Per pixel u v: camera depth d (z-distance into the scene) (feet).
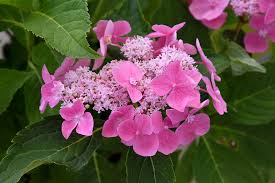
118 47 1.97
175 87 1.74
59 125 1.86
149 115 1.76
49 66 2.03
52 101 1.82
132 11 2.06
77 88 1.79
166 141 1.82
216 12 2.19
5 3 1.88
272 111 2.17
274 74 2.15
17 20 2.02
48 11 1.82
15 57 2.26
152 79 1.75
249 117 2.18
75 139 1.84
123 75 1.75
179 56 1.79
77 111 1.77
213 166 2.25
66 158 1.80
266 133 2.23
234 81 2.17
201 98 1.90
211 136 2.26
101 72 1.81
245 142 2.25
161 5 2.23
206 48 2.17
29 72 2.06
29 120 2.04
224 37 2.34
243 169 2.24
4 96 2.03
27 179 2.24
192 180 2.42
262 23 2.20
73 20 1.76
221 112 1.81
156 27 1.90
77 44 1.73
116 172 2.19
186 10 2.24
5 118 2.18
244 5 2.14
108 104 1.77
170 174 1.88
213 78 1.84
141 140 1.79
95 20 2.18
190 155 2.37
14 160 1.79
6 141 2.15
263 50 2.30
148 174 1.89
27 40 2.12
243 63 2.13
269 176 2.45
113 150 2.14
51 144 1.82
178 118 1.79
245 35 2.31
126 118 1.76
